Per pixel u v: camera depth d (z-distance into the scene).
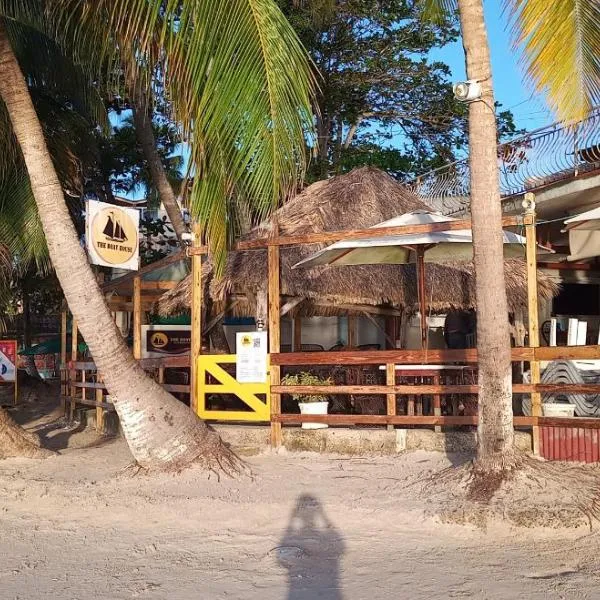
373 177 12.41
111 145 21.94
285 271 10.22
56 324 33.91
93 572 5.52
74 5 8.59
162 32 7.14
